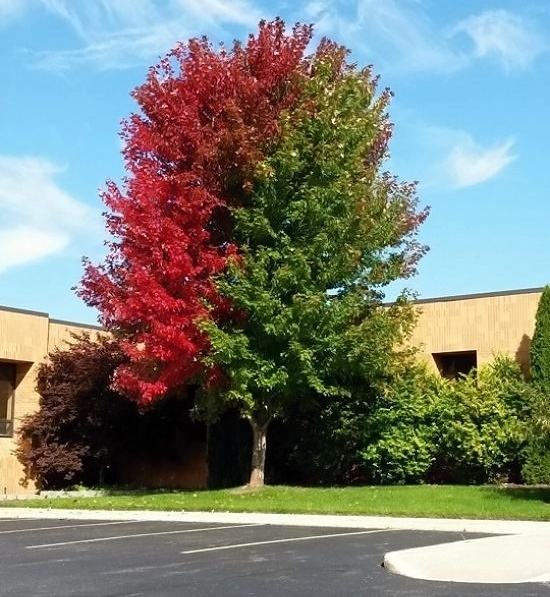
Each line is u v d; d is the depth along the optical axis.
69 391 27.27
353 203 20.83
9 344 27.64
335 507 17.86
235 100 20.95
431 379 24.75
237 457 26.64
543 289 24.45
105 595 9.40
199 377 21.36
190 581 10.26
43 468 27.03
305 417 25.31
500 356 24.61
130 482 30.30
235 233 21.59
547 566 10.93
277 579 10.40
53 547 13.41
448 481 24.59
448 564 11.02
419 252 22.94
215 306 20.61
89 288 21.77
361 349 20.88
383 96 22.72
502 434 23.30
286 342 20.66
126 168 21.27
